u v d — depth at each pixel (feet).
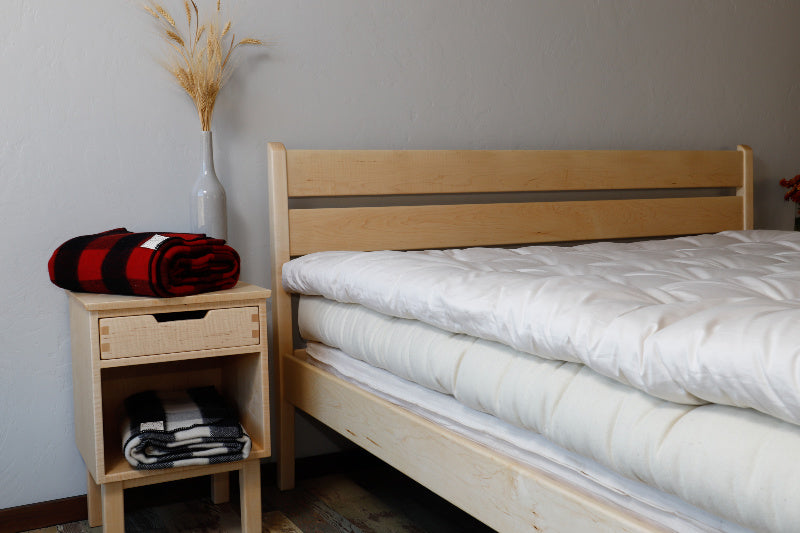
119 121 6.47
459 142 8.00
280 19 7.04
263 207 7.13
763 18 9.98
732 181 9.41
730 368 2.84
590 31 8.68
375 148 7.57
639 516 3.37
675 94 9.37
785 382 2.66
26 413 6.31
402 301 4.86
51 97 6.20
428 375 4.67
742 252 6.77
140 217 6.62
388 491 7.07
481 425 4.36
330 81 7.31
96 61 6.34
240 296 5.66
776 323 2.89
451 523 6.28
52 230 6.29
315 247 7.02
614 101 8.93
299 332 6.91
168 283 5.31
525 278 4.30
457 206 7.63
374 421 5.38
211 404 6.09
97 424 5.28
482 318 4.13
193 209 6.55
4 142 6.06
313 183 6.97
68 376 6.43
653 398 3.30
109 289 5.50
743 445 2.85
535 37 8.34
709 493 2.91
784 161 10.36
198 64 6.57
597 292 3.83
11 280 6.17
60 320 6.37
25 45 6.08
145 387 6.63
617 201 8.58
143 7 6.47
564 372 3.75
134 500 6.69
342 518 6.40
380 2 7.47
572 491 3.66
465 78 7.97
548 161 8.11
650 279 4.58
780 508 2.65
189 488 6.89
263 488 7.15
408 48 7.65
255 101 7.00
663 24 9.20
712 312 3.19
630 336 3.27
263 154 7.08
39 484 6.39
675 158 8.93
